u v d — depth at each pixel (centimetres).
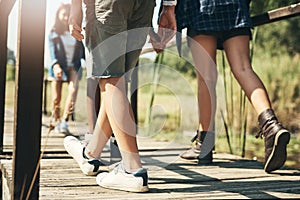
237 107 424
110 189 175
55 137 387
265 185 195
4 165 205
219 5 223
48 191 168
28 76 127
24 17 125
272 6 446
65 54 412
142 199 159
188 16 233
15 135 127
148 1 179
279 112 621
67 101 405
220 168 241
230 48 225
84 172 203
